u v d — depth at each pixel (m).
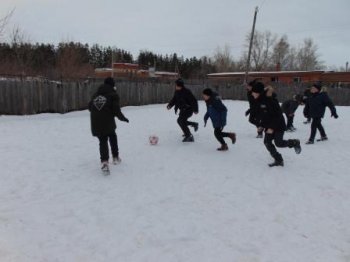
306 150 9.87
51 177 6.88
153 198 5.95
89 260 4.02
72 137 10.88
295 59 75.38
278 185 6.77
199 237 4.63
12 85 15.95
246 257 4.17
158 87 25.83
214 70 75.56
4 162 7.80
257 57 72.06
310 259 4.15
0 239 4.36
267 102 7.79
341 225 5.07
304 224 5.08
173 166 7.93
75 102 18.62
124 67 61.69
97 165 7.81
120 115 7.24
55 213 5.23
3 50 26.94
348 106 30.06
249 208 5.62
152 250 4.28
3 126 12.66
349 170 7.94
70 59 33.94
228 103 28.58
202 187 6.57
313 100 10.63
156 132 12.26
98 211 5.35
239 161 8.48
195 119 16.55
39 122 13.98
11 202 5.57
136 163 8.08
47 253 4.12
